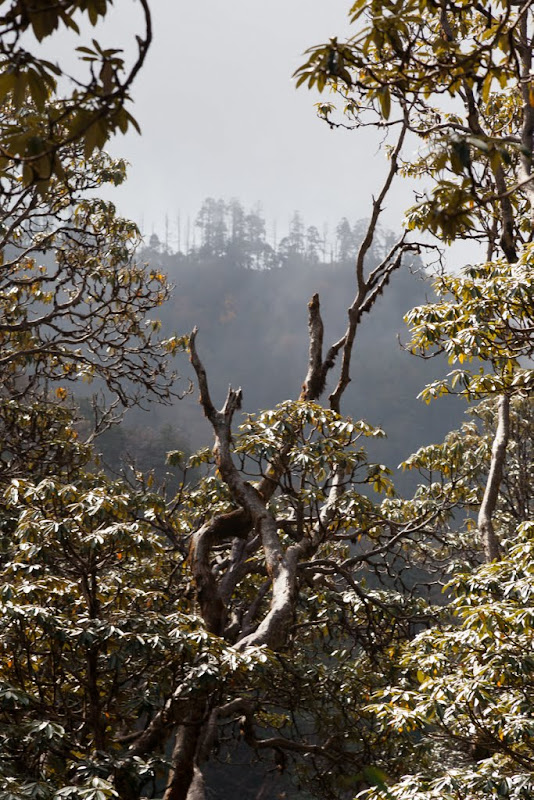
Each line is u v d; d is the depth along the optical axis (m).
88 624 7.84
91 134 2.42
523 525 9.04
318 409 10.45
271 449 10.06
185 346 16.28
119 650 7.94
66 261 15.53
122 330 16.30
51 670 9.05
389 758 12.40
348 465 10.27
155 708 8.28
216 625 10.74
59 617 8.05
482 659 8.43
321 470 10.30
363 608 13.75
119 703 9.14
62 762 7.77
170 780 9.61
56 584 8.79
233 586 12.54
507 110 11.17
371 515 12.13
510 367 8.74
